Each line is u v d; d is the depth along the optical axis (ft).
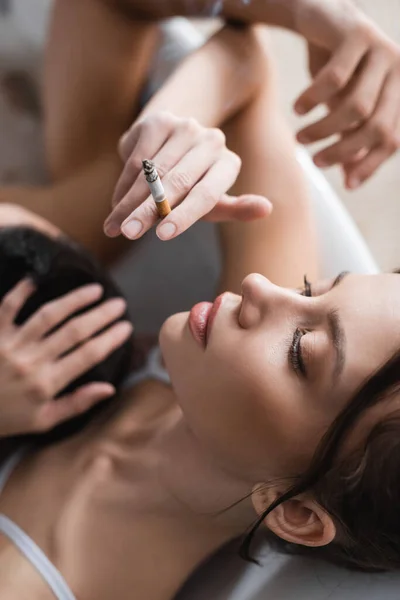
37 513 2.56
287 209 2.88
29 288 2.51
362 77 2.62
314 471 2.04
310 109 2.69
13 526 2.52
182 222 1.92
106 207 3.34
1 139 4.08
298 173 3.00
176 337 2.28
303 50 5.49
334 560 2.56
